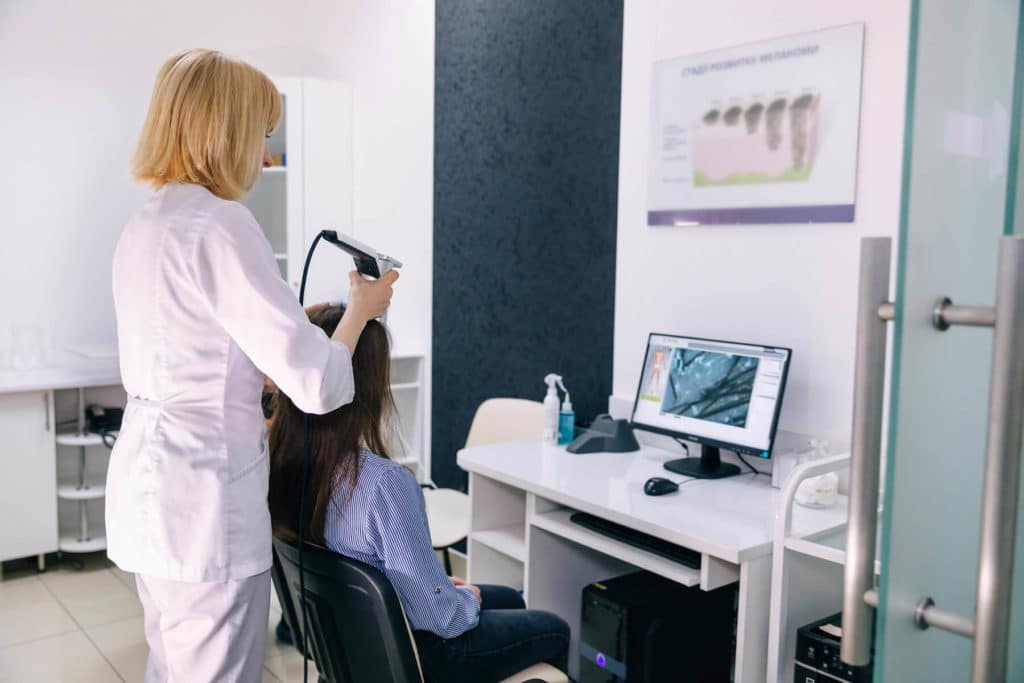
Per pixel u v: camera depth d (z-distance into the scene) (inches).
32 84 146.1
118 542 57.9
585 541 89.5
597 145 118.3
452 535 109.8
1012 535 32.1
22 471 135.5
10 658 112.3
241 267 56.0
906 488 32.3
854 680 72.5
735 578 80.4
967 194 34.7
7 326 147.3
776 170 97.1
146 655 113.8
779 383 91.4
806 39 93.5
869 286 35.0
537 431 116.8
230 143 58.8
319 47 170.7
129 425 58.1
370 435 62.8
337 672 63.3
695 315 107.5
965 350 35.3
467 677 65.1
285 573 64.2
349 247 61.6
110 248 154.6
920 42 30.4
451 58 143.0
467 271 143.3
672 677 92.4
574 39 120.6
